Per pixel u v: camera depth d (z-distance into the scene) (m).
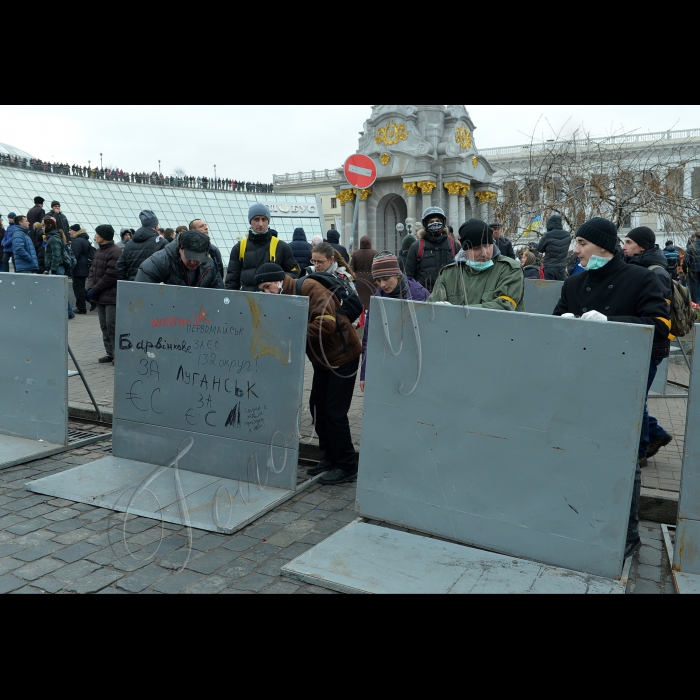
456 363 3.38
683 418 6.11
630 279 3.47
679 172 8.23
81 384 7.17
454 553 3.33
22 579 3.09
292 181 60.41
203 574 3.17
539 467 3.21
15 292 5.18
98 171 34.09
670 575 3.26
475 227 3.82
